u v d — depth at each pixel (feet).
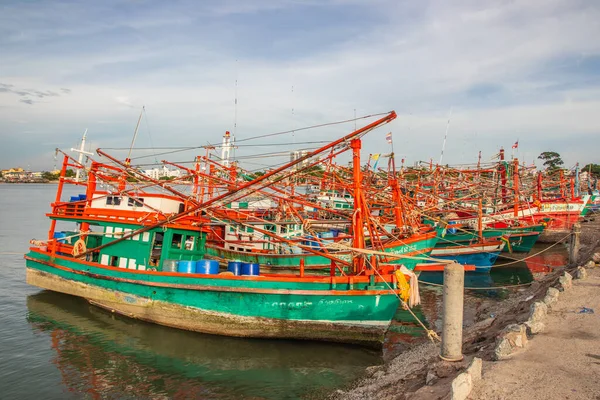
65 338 62.64
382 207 117.91
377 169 131.85
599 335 38.99
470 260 118.42
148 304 67.62
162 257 70.08
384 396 39.32
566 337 38.88
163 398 45.73
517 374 31.22
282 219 98.02
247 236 101.96
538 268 124.98
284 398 45.57
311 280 58.39
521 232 135.23
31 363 54.03
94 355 56.85
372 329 58.49
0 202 366.63
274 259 93.40
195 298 63.52
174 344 60.64
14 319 70.74
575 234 92.89
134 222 71.67
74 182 86.02
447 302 38.19
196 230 73.72
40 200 400.47
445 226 111.14
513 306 70.85
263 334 61.52
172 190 75.77
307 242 93.45
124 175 81.30
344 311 58.49
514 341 37.24
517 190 152.66
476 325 63.16
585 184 315.37
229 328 62.44
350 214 74.90
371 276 57.31
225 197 65.41
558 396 27.50
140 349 58.85
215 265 65.46
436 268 109.81
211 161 101.55
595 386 28.68
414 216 105.29
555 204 179.93
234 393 46.83
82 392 46.78
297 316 59.67
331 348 59.31
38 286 85.10
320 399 44.86
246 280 60.13
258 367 53.42
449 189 161.58
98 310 75.46
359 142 61.26
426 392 33.24
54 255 81.76
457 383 27.63
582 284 60.44
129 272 69.26
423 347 57.21
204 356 56.70
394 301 57.16
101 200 78.48
